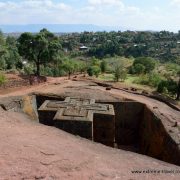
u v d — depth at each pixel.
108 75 49.78
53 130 13.73
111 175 8.84
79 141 12.59
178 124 19.00
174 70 59.41
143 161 10.88
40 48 41.44
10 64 48.12
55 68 50.56
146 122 22.56
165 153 16.56
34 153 9.82
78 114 18.75
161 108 23.94
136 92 30.38
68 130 17.64
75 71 56.81
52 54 42.50
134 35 185.62
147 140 21.53
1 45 39.47
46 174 8.42
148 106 23.17
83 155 10.39
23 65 53.38
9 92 27.39
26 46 41.31
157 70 63.22
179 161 13.97
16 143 10.62
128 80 44.44
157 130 19.42
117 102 23.98
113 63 63.03
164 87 34.47
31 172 8.42
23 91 27.58
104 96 26.27
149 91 33.66
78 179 8.34
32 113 22.30
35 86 31.66
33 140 11.36
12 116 15.52
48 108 20.08
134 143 24.55
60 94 25.59
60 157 9.77
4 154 9.41
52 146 10.89
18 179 7.96
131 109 24.23
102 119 19.42
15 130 12.59
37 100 25.11
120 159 10.70
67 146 11.27
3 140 10.78
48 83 33.97
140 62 59.56
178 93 32.53
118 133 24.33
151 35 177.12
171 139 16.06
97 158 10.30
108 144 19.70
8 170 8.38
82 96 25.56
